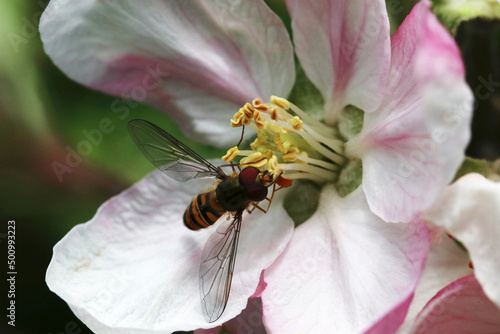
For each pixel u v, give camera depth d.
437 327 0.14
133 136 0.15
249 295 0.15
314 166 0.15
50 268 0.15
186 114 0.16
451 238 0.15
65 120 0.17
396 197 0.14
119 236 0.15
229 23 0.15
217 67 0.16
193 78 0.16
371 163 0.15
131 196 0.16
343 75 0.15
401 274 0.14
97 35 0.15
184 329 0.15
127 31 0.15
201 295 0.15
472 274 0.14
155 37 0.15
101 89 0.16
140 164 0.17
